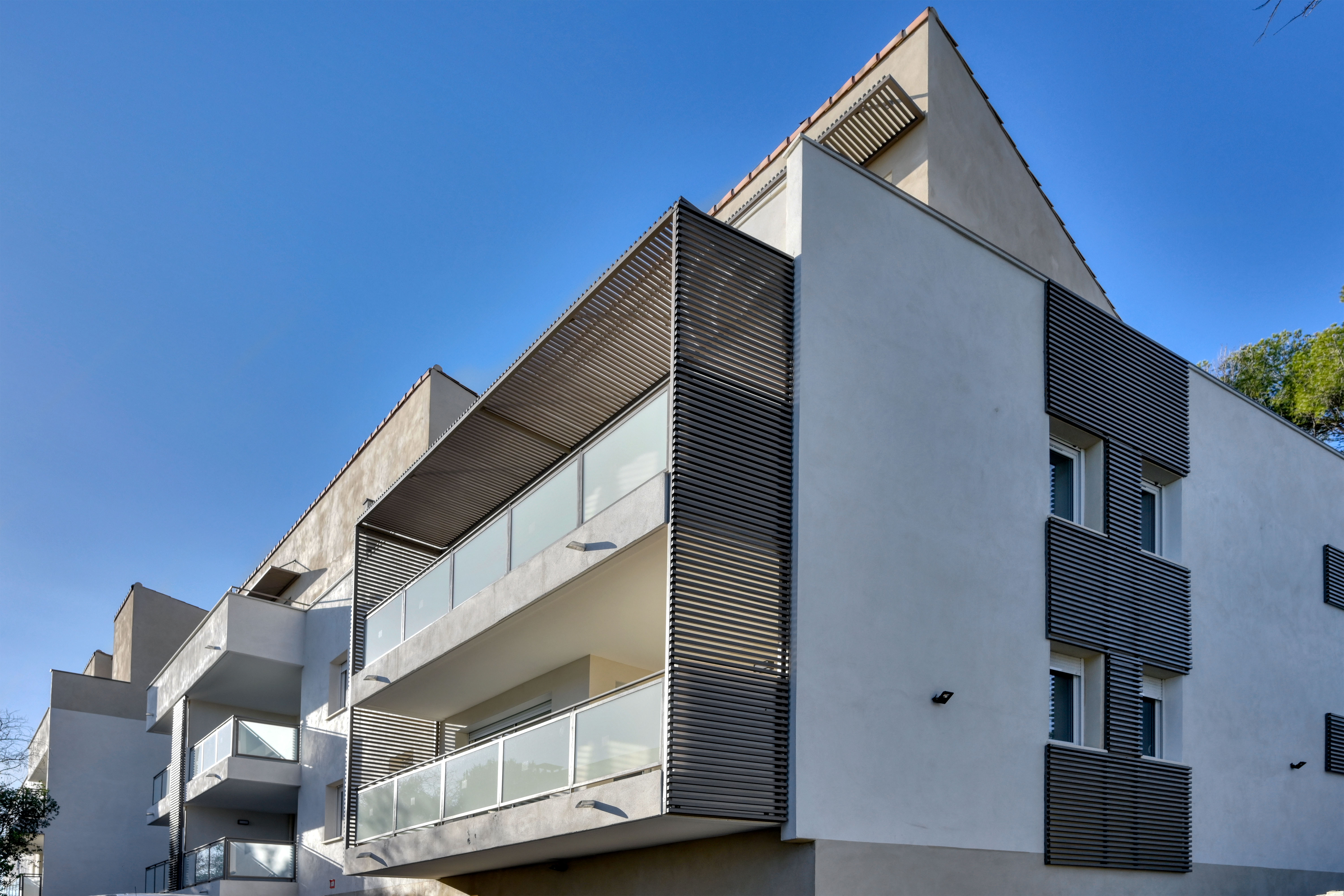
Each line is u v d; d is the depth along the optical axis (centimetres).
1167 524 1326
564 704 1346
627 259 986
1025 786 1031
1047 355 1203
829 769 874
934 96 1397
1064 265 1625
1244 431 1463
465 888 1463
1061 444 1241
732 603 870
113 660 3566
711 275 938
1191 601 1291
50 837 2789
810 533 922
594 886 1148
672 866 1015
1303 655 1443
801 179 1013
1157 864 1134
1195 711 1253
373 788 1455
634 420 975
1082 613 1141
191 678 2394
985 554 1068
